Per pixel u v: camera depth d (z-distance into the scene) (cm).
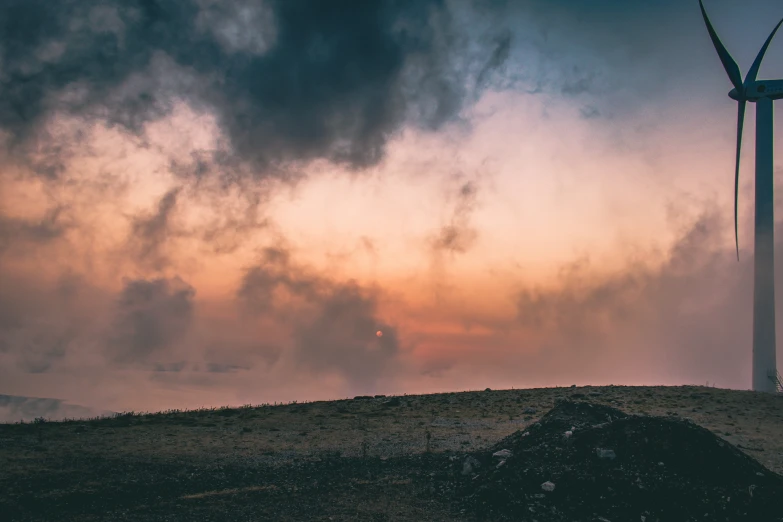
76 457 2975
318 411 4397
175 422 3966
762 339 6316
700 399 4512
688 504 2272
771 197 6419
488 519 2328
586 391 4906
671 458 2484
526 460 2659
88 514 2325
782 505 2217
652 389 4950
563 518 2297
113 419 4034
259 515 2359
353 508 2439
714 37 6519
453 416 4159
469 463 2798
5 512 2291
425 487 2672
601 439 2677
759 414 4066
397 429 3788
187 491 2606
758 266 6359
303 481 2756
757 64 6512
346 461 3059
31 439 3300
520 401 4603
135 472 2803
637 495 2338
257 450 3256
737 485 2342
